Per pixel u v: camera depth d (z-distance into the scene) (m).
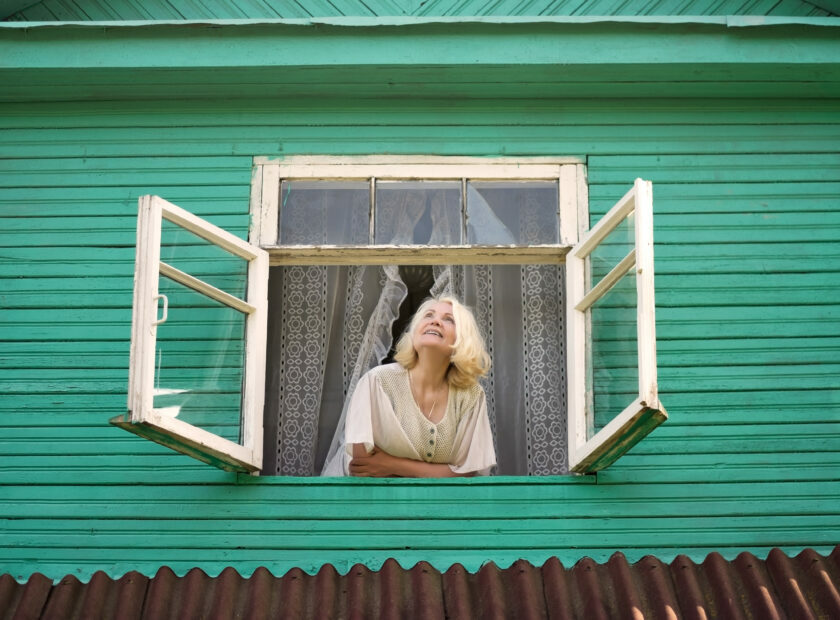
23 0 7.01
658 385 6.39
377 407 6.52
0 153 6.80
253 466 6.12
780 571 5.81
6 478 6.23
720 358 6.45
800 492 6.21
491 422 6.76
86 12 7.05
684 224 6.67
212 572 6.00
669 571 5.85
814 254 6.64
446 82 6.69
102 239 6.67
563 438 6.70
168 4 7.05
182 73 6.62
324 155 6.76
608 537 6.08
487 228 6.66
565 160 6.75
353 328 6.90
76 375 6.43
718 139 6.81
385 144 6.77
